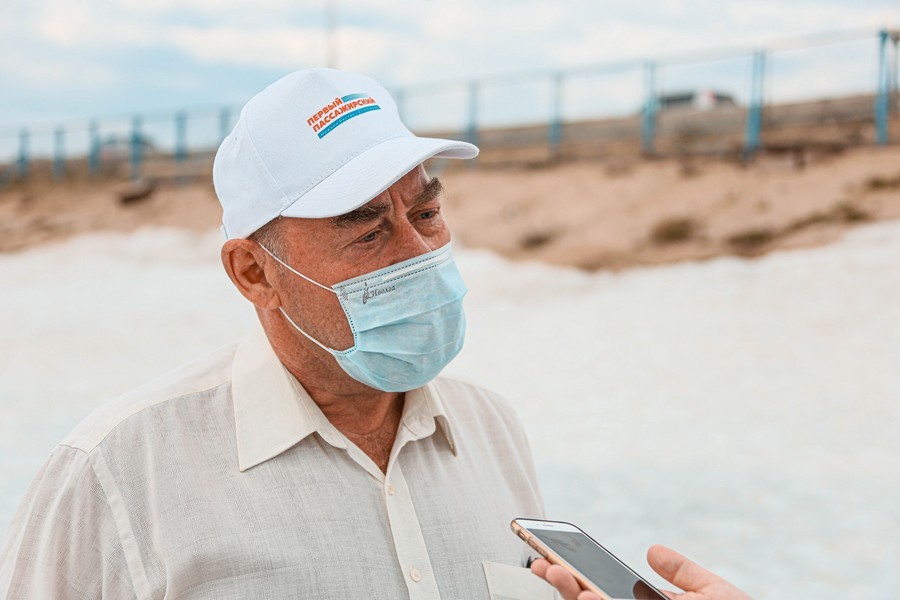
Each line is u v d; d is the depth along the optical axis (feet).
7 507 26.00
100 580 5.90
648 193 77.61
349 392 6.48
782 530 24.25
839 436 32.58
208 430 6.20
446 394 7.24
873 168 70.69
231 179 6.44
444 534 6.41
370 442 6.61
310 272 6.22
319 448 6.29
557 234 74.90
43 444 33.65
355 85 6.56
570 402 38.60
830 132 79.05
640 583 5.50
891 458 30.07
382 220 6.25
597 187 81.61
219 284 75.25
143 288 75.61
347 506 6.14
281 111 6.33
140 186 108.27
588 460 30.78
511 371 44.62
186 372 6.57
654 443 32.53
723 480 28.35
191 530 5.80
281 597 5.78
